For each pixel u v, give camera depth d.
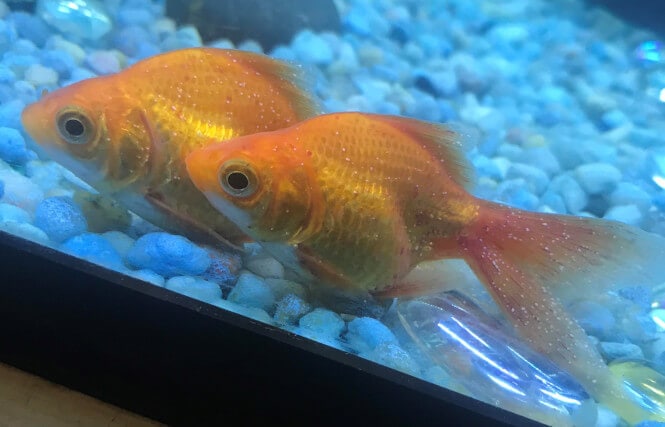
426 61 0.21
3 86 0.11
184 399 0.07
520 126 0.17
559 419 0.07
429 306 0.08
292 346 0.07
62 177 0.09
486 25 0.26
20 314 0.07
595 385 0.08
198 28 0.17
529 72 0.22
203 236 0.08
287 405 0.07
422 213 0.08
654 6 0.28
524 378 0.08
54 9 0.14
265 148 0.07
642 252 0.08
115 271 0.07
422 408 0.07
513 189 0.13
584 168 0.14
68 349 0.07
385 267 0.08
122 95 0.07
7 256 0.07
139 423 0.08
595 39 0.27
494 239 0.08
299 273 0.08
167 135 0.08
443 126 0.08
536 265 0.08
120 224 0.08
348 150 0.07
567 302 0.09
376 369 0.07
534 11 0.29
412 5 0.26
